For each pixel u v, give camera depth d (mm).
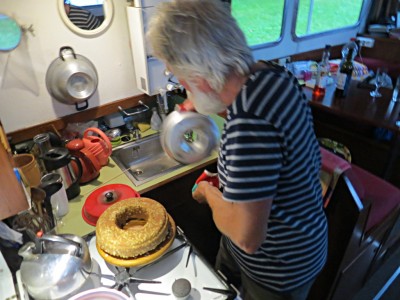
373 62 2992
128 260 833
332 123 2408
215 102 721
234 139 631
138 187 1290
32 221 945
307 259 897
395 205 1547
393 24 3148
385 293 1631
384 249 1736
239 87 675
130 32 1521
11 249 903
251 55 672
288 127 647
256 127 617
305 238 856
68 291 787
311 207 829
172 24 617
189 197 1526
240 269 1099
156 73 1556
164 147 1400
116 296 776
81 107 1570
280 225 821
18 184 637
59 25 1373
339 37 3070
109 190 1189
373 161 2164
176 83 1612
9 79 1338
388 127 1695
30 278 771
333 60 2889
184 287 805
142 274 882
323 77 2180
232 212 714
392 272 1757
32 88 1408
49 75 1392
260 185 622
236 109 640
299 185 751
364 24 3254
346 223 1152
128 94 1720
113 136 1599
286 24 2504
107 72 1599
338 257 1234
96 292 780
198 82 677
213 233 1784
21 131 1434
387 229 1589
